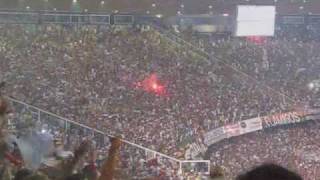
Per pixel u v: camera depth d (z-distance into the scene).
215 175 4.05
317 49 55.62
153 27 53.09
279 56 55.81
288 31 55.03
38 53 48.66
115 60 51.44
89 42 51.06
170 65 53.06
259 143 48.25
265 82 54.47
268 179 1.98
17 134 5.18
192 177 36.44
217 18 53.16
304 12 53.47
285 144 48.22
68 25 50.28
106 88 48.91
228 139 48.16
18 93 44.72
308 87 54.41
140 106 48.09
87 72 49.53
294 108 51.06
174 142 43.81
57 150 4.88
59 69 48.56
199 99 51.03
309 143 48.53
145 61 52.38
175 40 53.97
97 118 44.41
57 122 41.94
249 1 51.03
